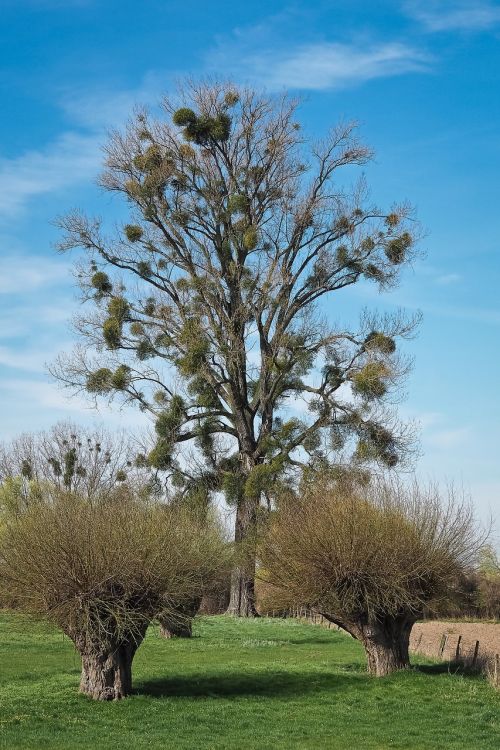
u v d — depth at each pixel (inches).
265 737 677.3
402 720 743.1
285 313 1833.2
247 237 1775.3
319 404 1745.8
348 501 961.5
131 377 1744.6
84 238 1835.6
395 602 908.6
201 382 1716.3
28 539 787.4
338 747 650.8
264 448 1702.8
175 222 1839.3
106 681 796.0
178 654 1187.9
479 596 1867.6
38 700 778.2
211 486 1724.9
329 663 1070.4
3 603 820.6
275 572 969.5
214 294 1820.9
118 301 1740.9
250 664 1058.7
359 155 1841.8
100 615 784.9
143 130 1863.9
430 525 949.8
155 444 1697.8
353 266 1801.2
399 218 1795.0
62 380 1777.8
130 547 788.6
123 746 630.5
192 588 850.8
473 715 756.0
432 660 1080.8
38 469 1708.9
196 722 724.0
